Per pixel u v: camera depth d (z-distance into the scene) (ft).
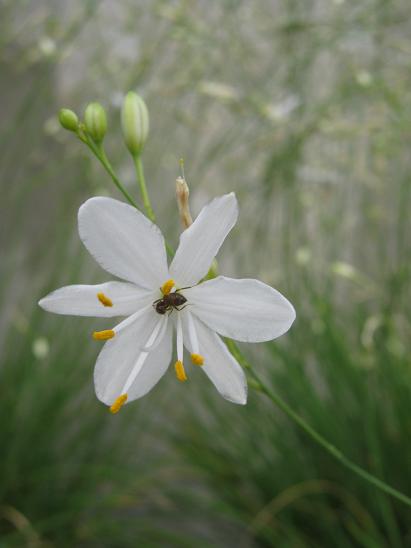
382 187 0.67
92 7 0.67
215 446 0.66
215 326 0.29
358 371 0.56
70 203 0.66
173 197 0.71
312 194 0.67
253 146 0.64
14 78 0.75
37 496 0.63
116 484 0.65
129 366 0.30
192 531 0.64
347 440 0.56
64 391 0.62
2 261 0.74
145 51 0.69
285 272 0.59
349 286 0.69
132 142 0.31
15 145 0.75
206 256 0.29
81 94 0.74
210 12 0.76
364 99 0.63
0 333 0.74
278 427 0.59
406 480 0.56
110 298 0.29
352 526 0.57
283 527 0.57
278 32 0.69
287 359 0.57
